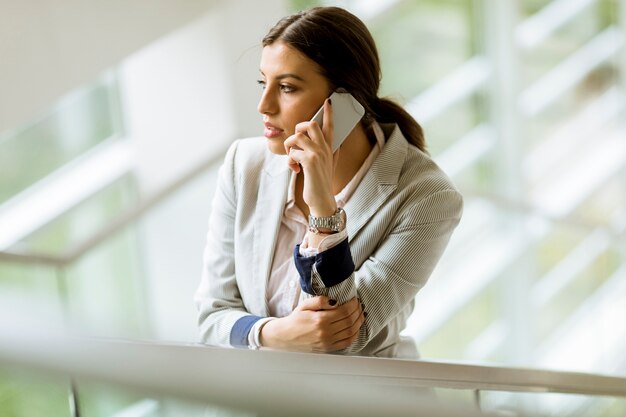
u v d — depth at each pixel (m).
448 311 6.92
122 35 5.11
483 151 7.80
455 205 2.59
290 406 1.26
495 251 7.00
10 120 4.83
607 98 8.44
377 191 2.57
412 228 2.54
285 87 2.51
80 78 5.02
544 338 7.38
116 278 4.92
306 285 2.43
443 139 7.62
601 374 2.21
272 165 2.65
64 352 1.25
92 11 4.98
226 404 1.23
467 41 7.66
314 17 2.51
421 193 2.56
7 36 4.73
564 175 8.16
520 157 7.90
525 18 7.94
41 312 1.55
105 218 5.88
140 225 4.96
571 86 8.17
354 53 2.53
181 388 1.23
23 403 2.10
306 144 2.43
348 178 2.62
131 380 1.23
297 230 2.60
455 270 6.95
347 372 2.02
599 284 7.58
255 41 5.51
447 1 7.50
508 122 7.85
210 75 5.56
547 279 7.29
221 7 5.45
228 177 2.70
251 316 2.56
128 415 2.03
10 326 1.26
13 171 5.68
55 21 4.88
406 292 2.54
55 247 5.71
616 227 7.63
